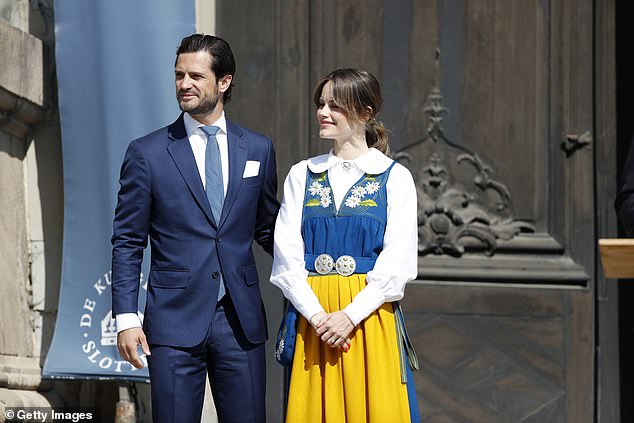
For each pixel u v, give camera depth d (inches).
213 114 234.5
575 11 353.4
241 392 227.9
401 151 349.4
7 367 301.0
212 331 227.0
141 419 315.0
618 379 341.7
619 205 222.4
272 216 240.7
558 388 341.1
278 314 331.9
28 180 324.2
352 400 215.6
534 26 353.4
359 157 227.8
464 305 342.0
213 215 229.8
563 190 350.0
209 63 230.7
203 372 229.3
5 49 302.8
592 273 346.3
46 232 322.7
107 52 304.8
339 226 222.1
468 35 352.5
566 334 343.3
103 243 304.2
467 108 351.3
